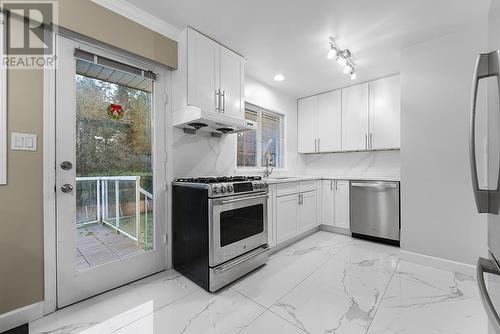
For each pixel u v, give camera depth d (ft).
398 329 4.57
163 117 7.30
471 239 6.83
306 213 10.34
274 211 8.58
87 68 5.90
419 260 7.64
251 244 7.11
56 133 5.27
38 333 4.48
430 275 6.81
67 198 5.42
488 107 2.82
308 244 9.57
